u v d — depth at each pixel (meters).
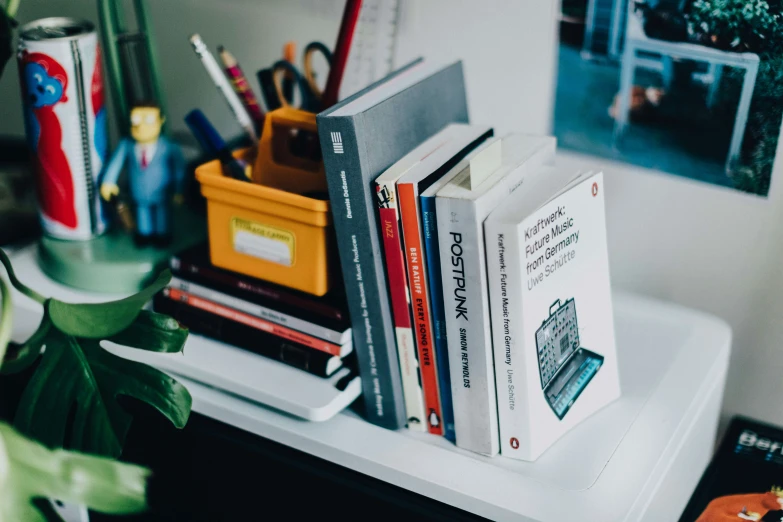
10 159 0.99
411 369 0.68
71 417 0.74
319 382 0.70
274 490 0.71
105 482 0.59
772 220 0.78
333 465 0.68
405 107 0.67
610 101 0.82
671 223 0.84
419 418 0.70
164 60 1.05
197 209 0.93
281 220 0.68
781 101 0.73
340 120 0.60
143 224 0.83
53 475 0.57
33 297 0.59
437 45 0.90
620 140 0.83
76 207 0.82
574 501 0.61
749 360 0.85
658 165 0.82
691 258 0.84
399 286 0.65
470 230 0.59
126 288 0.81
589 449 0.67
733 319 0.84
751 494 0.74
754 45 0.73
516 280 0.60
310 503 0.69
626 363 0.77
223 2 0.98
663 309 0.84
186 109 1.06
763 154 0.76
